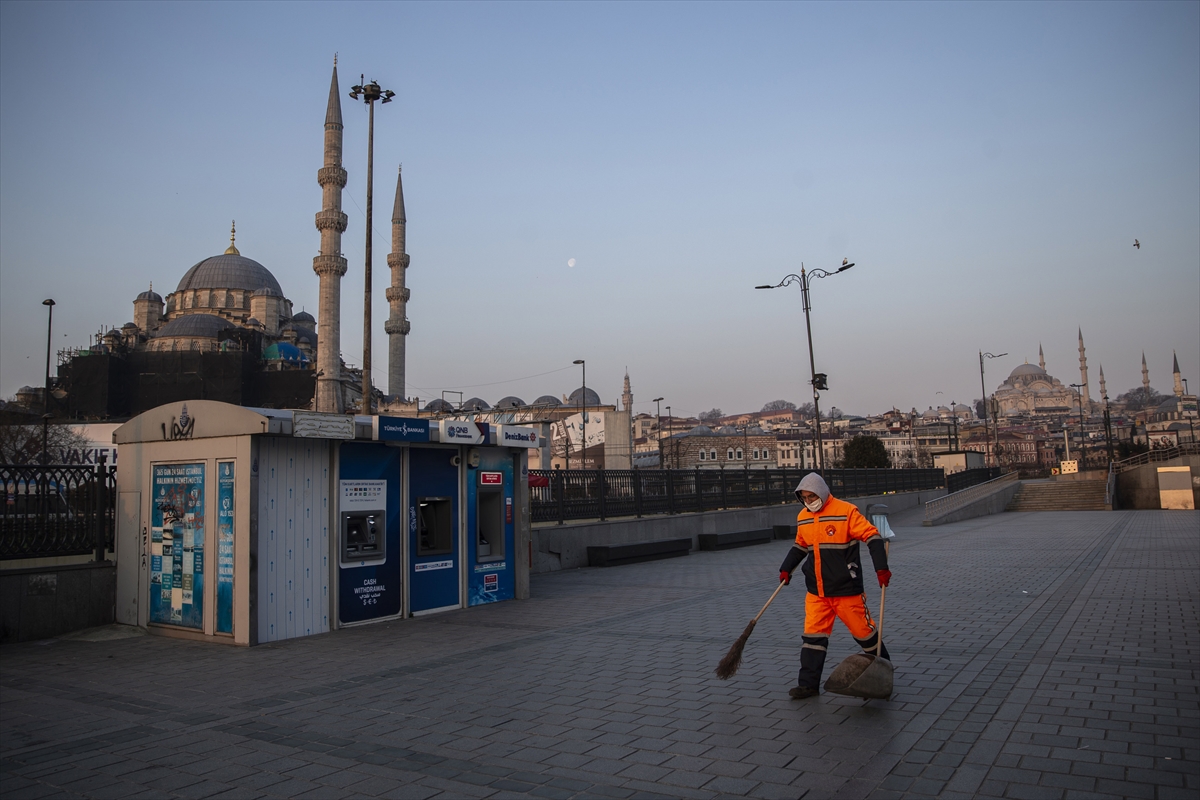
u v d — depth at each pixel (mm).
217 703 7016
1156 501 42094
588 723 6074
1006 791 4477
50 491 11062
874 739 5465
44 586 10656
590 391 103938
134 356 84875
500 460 13375
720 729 5805
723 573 16953
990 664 7566
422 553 11922
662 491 23031
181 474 10664
